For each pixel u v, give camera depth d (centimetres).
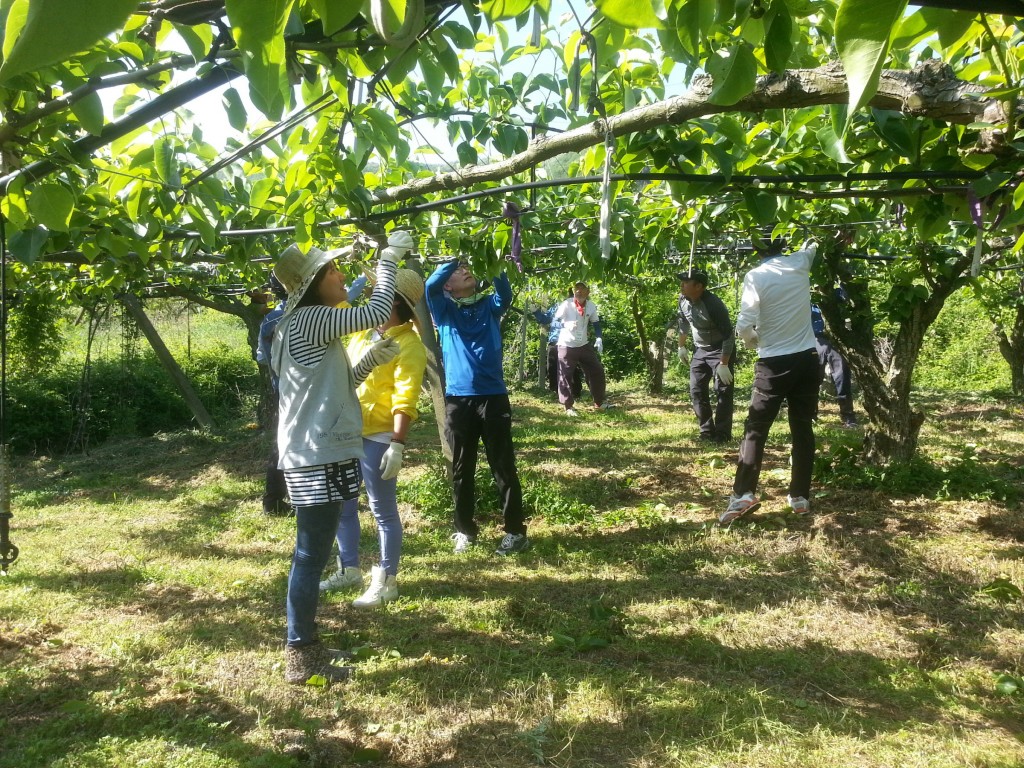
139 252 329
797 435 611
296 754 301
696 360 998
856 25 83
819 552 543
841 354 740
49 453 1198
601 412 1346
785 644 407
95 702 343
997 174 219
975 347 1983
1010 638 411
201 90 190
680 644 409
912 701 348
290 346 358
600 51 176
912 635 416
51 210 235
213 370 1503
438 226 466
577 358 1312
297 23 157
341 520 480
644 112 240
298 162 317
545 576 516
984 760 295
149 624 439
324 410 353
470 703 343
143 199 302
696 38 120
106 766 291
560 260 783
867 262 798
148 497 841
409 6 83
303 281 364
